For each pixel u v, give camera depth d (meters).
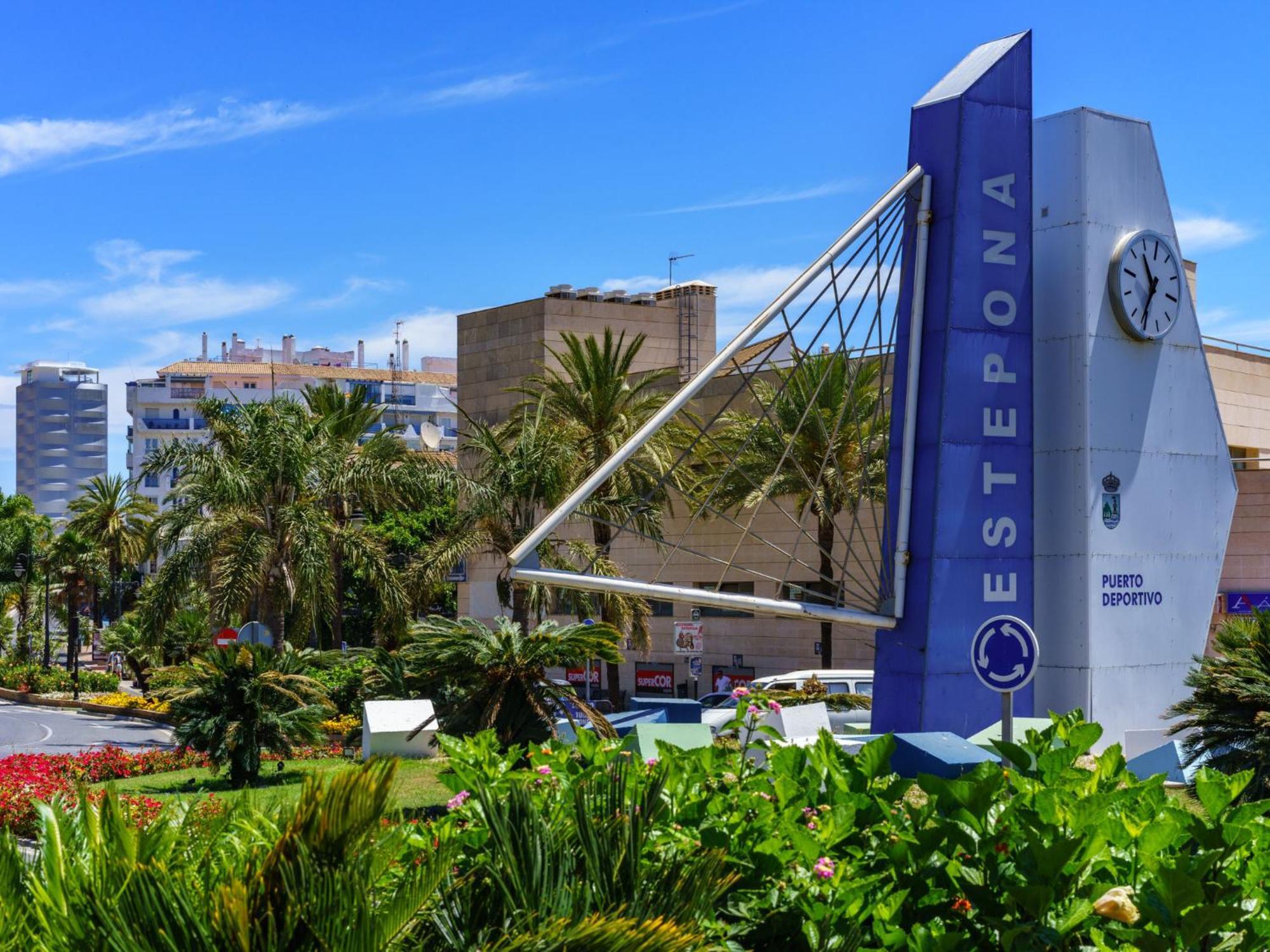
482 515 32.38
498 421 56.16
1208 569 19.38
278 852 4.33
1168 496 18.97
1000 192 16.88
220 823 5.55
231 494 30.09
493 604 50.94
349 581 57.00
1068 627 18.08
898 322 17.14
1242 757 15.05
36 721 44.34
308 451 31.69
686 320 59.00
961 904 5.83
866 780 6.70
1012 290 16.94
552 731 18.05
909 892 5.88
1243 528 33.16
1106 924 5.67
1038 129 18.86
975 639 10.22
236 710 22.31
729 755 7.34
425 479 32.62
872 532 37.22
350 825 4.43
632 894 5.16
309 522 30.78
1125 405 18.61
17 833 15.66
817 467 32.66
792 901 5.81
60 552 67.75
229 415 32.22
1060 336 18.44
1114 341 18.58
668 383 42.84
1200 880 5.60
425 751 23.69
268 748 22.44
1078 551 18.09
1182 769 15.75
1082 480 18.11
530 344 55.53
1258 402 37.84
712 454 37.31
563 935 4.48
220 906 4.14
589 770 6.63
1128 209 18.78
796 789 6.61
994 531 16.81
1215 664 15.90
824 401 31.92
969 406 16.69
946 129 16.78
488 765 7.10
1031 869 5.71
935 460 16.56
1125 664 18.28
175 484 32.31
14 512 87.31
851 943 5.60
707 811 6.39
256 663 22.55
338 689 31.98
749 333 16.52
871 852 6.25
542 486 32.16
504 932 4.69
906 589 16.77
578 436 33.66
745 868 5.94
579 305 56.25
